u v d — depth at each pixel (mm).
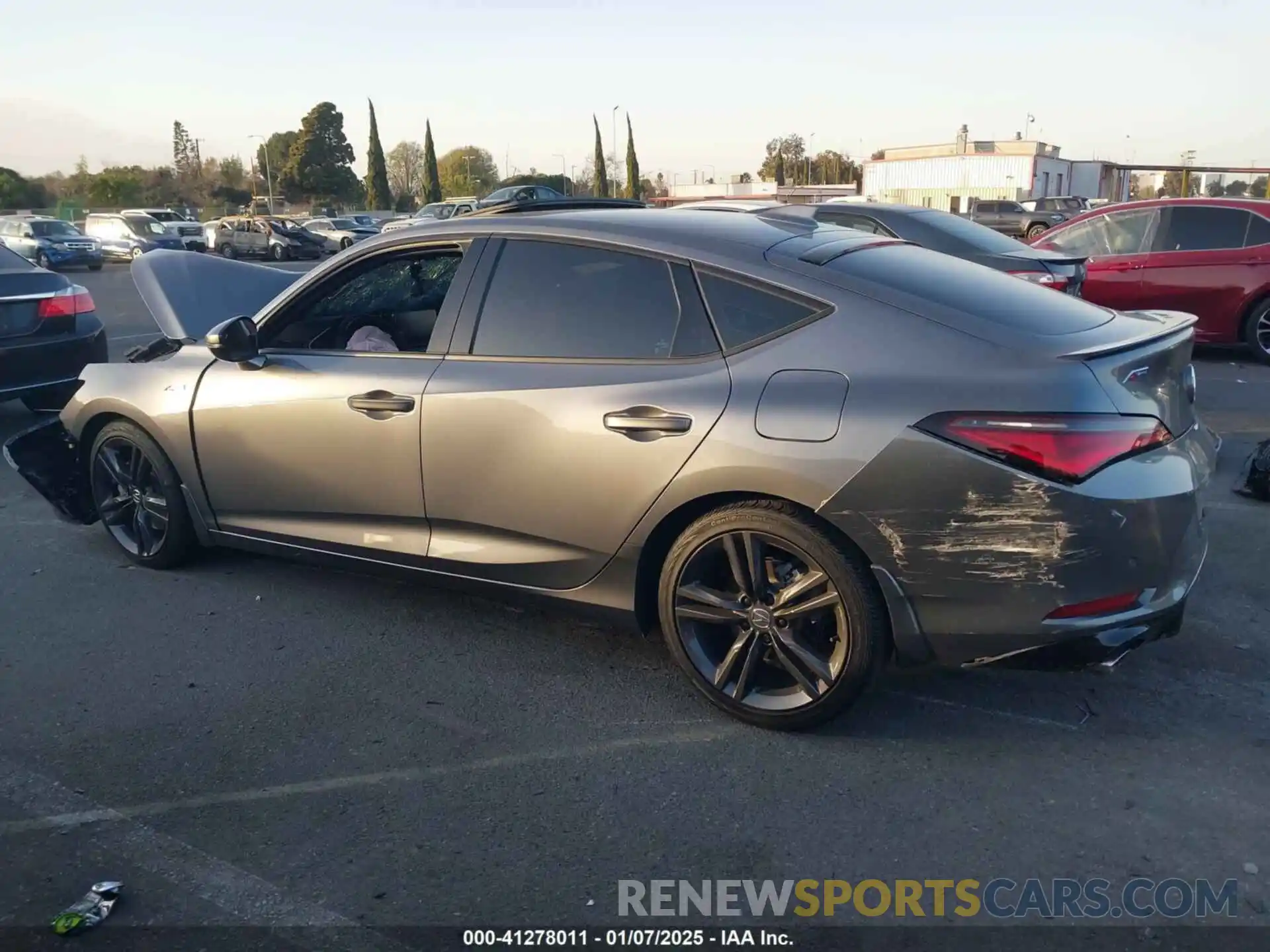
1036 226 31781
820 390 3186
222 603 4641
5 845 2977
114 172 80812
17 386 7418
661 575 3576
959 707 3639
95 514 5371
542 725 3582
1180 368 3336
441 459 3871
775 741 3451
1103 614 3029
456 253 4078
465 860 2883
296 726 3598
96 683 3924
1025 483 2945
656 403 3408
